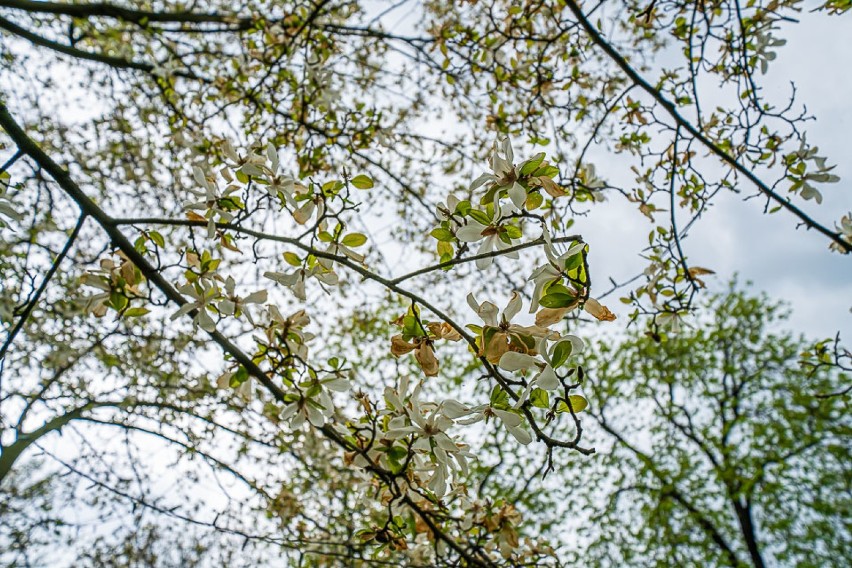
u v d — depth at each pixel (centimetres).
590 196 333
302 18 411
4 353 236
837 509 1105
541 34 393
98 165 488
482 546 261
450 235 172
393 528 221
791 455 1159
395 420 180
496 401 160
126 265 202
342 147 435
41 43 394
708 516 1196
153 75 441
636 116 351
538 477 1070
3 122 232
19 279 335
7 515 470
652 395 1252
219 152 392
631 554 1151
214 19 500
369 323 633
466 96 510
